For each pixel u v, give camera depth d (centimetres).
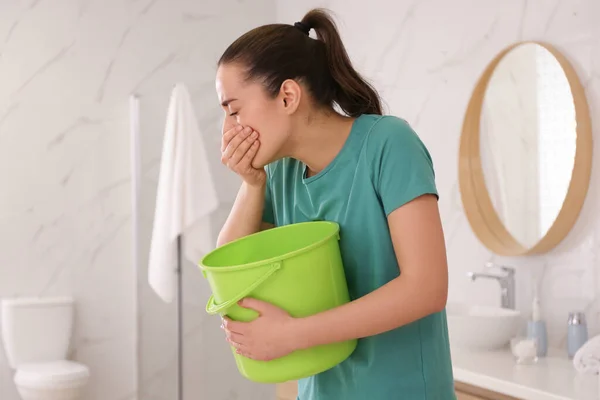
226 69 120
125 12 381
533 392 182
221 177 403
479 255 281
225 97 121
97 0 375
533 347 214
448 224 297
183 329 390
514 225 262
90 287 371
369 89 128
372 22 335
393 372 120
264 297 114
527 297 258
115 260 377
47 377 315
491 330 229
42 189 363
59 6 367
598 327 231
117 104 378
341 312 110
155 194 383
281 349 111
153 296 381
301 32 124
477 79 278
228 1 407
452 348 236
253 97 119
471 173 280
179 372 360
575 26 239
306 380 133
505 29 266
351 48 350
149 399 379
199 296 394
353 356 123
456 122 289
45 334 347
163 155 348
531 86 253
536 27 253
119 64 379
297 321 111
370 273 122
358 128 121
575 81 236
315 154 125
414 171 113
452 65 290
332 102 126
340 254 122
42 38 364
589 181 236
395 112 322
